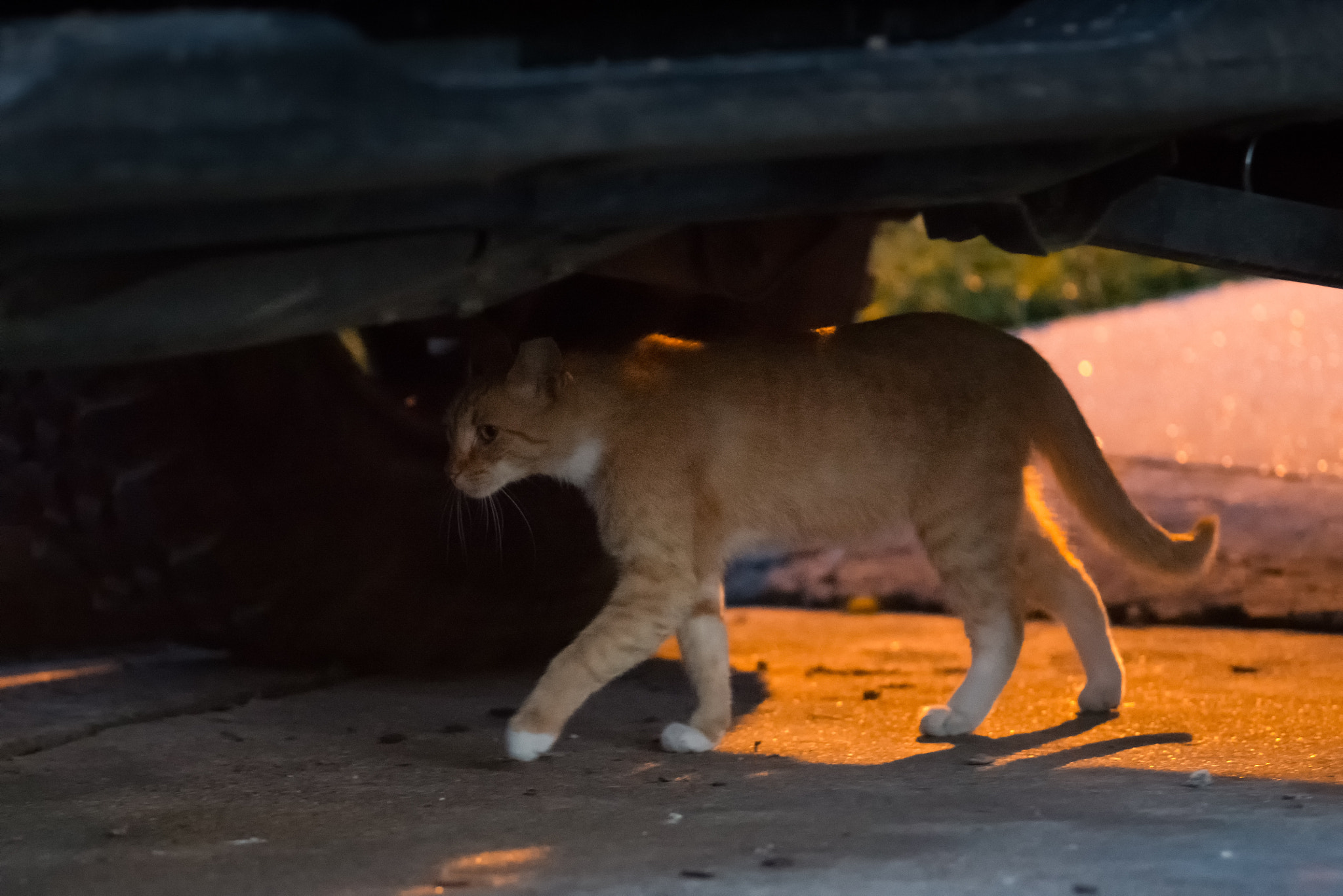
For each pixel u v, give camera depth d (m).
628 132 6.52
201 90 5.71
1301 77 7.95
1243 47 7.78
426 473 13.67
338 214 6.84
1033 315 31.30
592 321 13.97
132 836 8.90
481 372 12.68
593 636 11.66
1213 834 8.30
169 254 6.88
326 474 13.16
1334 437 20.48
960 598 12.60
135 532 12.80
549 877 7.64
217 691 13.67
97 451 12.59
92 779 10.54
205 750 11.48
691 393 12.20
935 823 8.75
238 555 13.02
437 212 7.06
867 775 10.50
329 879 7.72
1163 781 10.01
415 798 9.92
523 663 15.07
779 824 8.84
